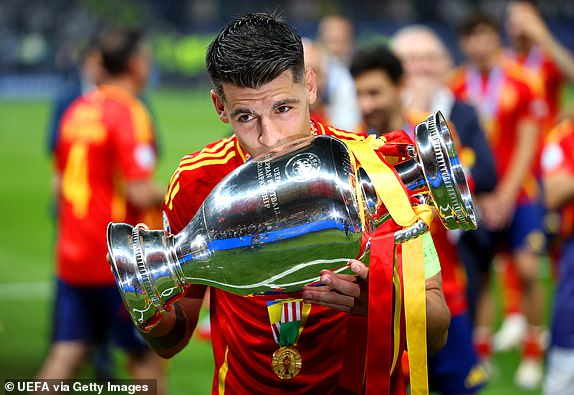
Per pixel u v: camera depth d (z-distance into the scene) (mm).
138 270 4508
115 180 11242
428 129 4590
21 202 31922
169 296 4633
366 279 4605
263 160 4539
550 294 18625
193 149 47188
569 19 78625
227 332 5719
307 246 4398
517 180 14219
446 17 86750
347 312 4816
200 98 79938
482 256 12500
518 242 14367
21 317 16828
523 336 14602
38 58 87500
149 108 12375
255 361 5617
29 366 13375
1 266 21906
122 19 91062
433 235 9406
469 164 11812
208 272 4570
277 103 4688
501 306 18391
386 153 5008
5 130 56156
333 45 18875
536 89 15141
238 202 4422
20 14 88438
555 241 10938
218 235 4449
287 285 4605
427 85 11727
